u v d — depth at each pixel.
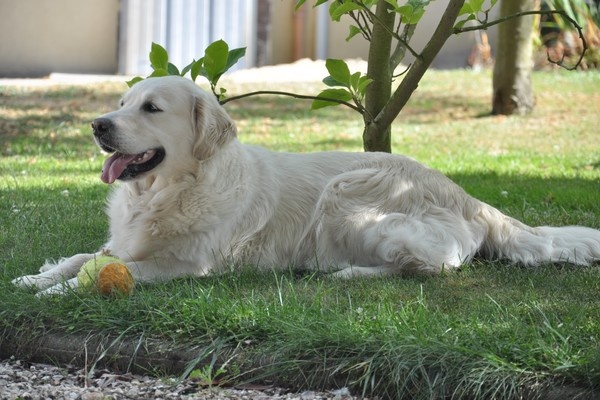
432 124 16.53
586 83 20.11
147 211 6.39
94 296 5.41
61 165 11.96
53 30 21.45
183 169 6.35
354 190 6.74
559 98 18.67
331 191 6.75
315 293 5.82
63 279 5.78
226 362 4.77
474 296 5.83
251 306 5.18
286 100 18.47
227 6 22.34
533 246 6.79
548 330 4.82
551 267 6.70
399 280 6.23
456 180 10.85
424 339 4.68
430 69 22.42
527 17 16.97
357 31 7.04
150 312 5.12
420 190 6.81
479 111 17.70
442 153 13.78
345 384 4.64
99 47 22.00
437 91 19.58
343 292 5.93
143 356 4.97
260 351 4.79
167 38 21.97
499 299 5.76
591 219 8.27
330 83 6.92
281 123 16.25
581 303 5.63
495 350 4.59
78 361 5.08
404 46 7.59
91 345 5.07
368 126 7.51
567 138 15.19
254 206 6.61
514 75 17.19
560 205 9.02
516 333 4.79
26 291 5.59
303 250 6.77
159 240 6.37
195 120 6.34
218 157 6.48
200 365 4.86
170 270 6.35
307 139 14.81
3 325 5.23
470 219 6.89
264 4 23.02
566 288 6.07
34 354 5.17
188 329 4.98
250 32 22.67
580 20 21.09
